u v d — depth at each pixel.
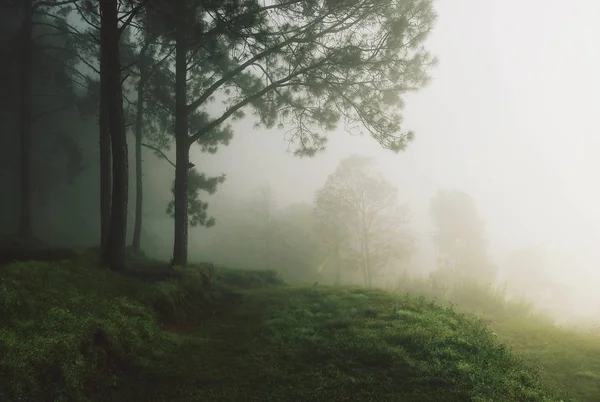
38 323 7.54
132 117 26.25
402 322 11.73
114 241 14.39
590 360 12.02
